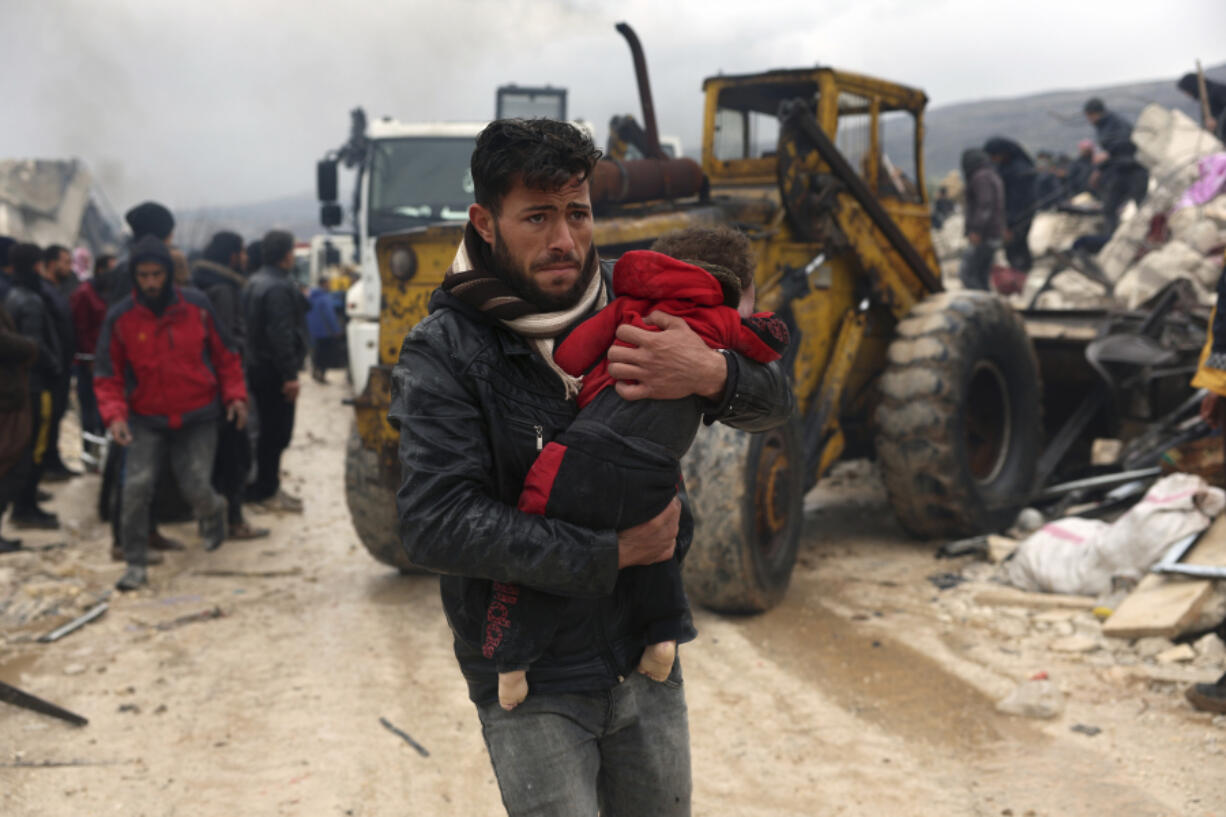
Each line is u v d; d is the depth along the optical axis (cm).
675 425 167
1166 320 678
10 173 2305
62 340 761
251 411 719
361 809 315
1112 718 359
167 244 646
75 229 2403
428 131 899
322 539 670
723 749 352
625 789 192
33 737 365
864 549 609
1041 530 518
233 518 668
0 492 579
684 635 183
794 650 441
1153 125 1285
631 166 489
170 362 533
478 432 166
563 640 173
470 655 180
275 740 363
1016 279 1130
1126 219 1202
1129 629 422
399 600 536
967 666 415
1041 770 327
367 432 500
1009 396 632
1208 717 353
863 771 333
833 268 586
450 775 337
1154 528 466
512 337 169
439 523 159
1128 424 689
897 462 573
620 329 165
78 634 480
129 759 349
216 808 316
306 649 459
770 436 488
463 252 173
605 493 161
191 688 412
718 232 221
